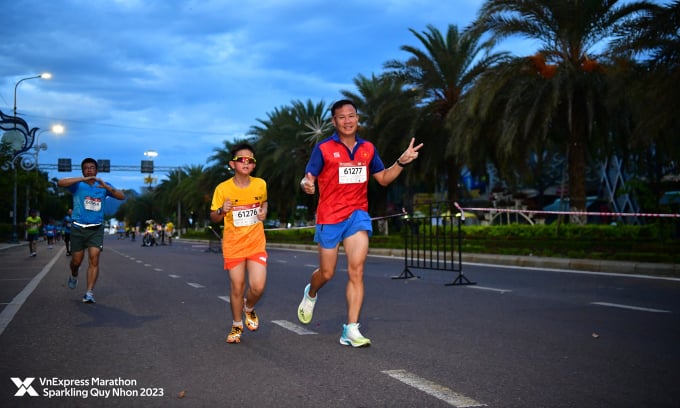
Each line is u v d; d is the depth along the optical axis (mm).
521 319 6438
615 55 15289
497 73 18297
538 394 3580
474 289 9602
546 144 21344
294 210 50594
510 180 23828
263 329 5988
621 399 3473
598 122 19531
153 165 65250
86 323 6469
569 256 15438
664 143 17531
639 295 8477
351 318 5078
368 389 3727
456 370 4195
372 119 27609
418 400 3482
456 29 24688
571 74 17844
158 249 33188
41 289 10227
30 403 3553
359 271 5105
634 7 17359
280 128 36594
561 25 18156
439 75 24328
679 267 11453
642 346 4934
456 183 26891
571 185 19406
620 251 14812
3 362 4641
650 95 14023
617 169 33125
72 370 4363
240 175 5289
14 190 45406
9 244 42625
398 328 5953
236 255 5266
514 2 18047
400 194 47312
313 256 22250
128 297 8914
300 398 3561
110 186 8352
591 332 5605
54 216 107625
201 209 65188
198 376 4133
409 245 22422
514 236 18531
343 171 5047
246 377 4078
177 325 6285
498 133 19938
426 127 25375
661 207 15828
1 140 32688
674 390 3646
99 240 8258
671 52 13547
